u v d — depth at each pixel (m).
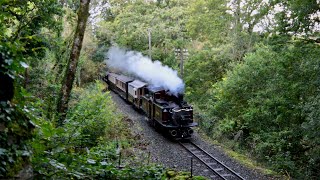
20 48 4.06
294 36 13.59
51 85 15.69
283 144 14.53
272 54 16.66
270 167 14.85
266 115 16.52
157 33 32.66
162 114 18.34
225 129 19.61
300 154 15.20
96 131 12.81
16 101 3.96
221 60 25.33
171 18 32.62
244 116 18.11
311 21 12.81
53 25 13.85
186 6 32.25
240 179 12.52
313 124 12.00
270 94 15.95
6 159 3.53
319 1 12.24
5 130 3.64
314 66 12.33
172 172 10.62
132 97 26.77
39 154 4.46
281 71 14.55
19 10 10.95
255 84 18.12
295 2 12.83
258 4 20.22
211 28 25.75
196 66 26.25
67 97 10.14
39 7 12.45
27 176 3.82
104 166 5.73
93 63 33.69
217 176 12.81
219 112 21.27
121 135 16.89
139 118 23.42
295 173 13.94
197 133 20.39
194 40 29.41
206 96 25.62
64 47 17.20
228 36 25.48
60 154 5.10
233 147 18.19
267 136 15.75
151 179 6.21
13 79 3.76
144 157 13.53
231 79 19.77
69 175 4.77
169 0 34.69
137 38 34.50
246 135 19.95
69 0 17.83
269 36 15.13
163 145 16.89
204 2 25.39
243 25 24.16
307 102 13.00
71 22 16.91
